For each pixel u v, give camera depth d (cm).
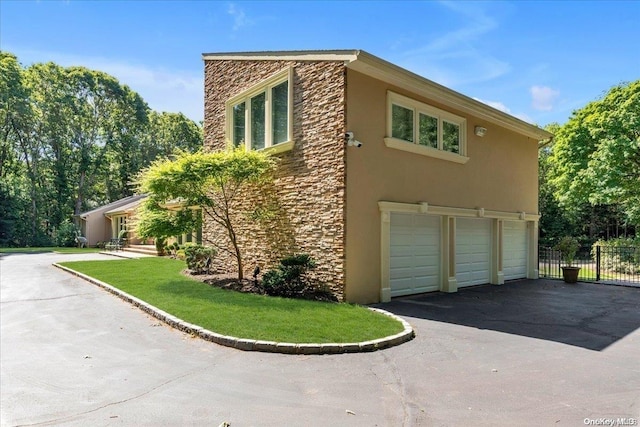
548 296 1076
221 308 781
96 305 865
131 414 385
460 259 1202
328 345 573
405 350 588
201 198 1067
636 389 450
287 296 925
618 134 1745
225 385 456
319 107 946
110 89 3753
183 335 650
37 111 3391
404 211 1014
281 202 1052
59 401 414
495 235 1317
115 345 601
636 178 1764
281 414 385
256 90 1159
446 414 387
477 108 1197
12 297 955
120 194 4159
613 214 2745
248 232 1177
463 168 1204
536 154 1551
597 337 668
